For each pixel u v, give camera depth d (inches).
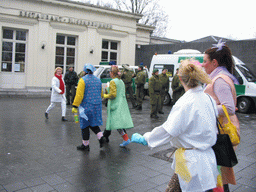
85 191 120.8
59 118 312.0
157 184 130.9
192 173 69.1
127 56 698.8
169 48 668.7
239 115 387.5
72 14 595.5
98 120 178.7
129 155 178.2
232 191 125.9
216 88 84.8
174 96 407.8
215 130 73.2
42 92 556.1
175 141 75.2
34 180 131.2
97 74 465.1
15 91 530.3
